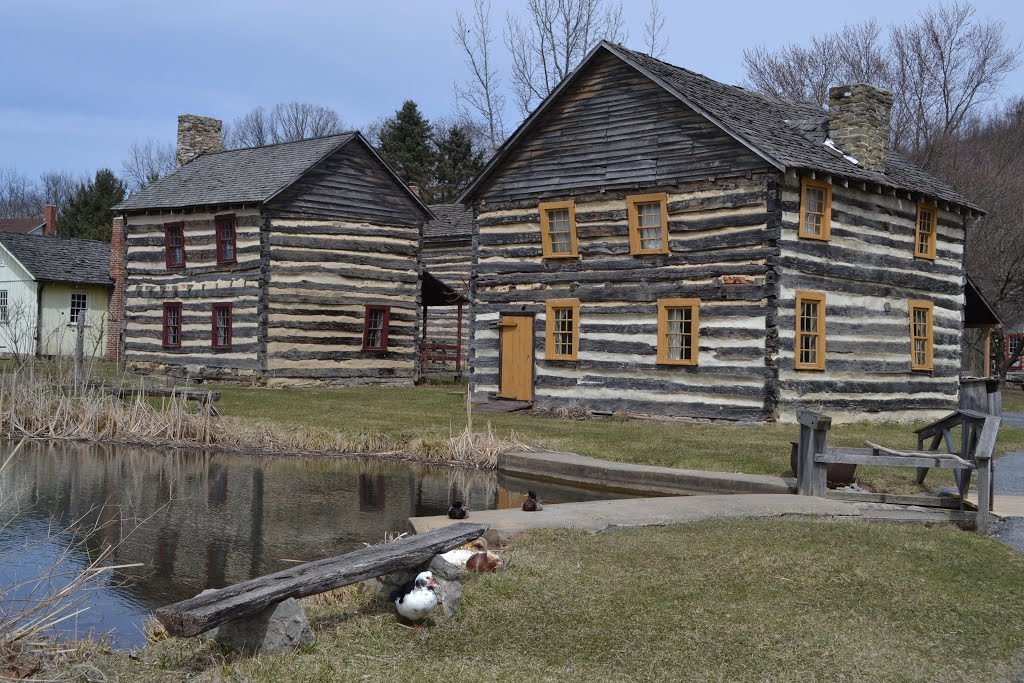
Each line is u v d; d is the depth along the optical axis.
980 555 8.14
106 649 5.84
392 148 58.09
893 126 40.81
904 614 6.46
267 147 28.17
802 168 17.09
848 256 18.70
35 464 14.73
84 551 9.39
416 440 15.85
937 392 21.05
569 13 37.88
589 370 19.72
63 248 36.03
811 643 5.82
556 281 20.33
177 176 28.95
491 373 21.42
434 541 6.40
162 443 16.94
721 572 7.20
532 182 20.80
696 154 18.34
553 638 5.81
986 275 35.41
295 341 24.94
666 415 18.55
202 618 4.77
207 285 25.80
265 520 10.86
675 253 18.58
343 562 5.82
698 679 5.27
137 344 27.55
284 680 5.11
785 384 17.41
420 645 5.70
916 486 11.59
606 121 19.70
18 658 5.53
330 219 25.61
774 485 11.41
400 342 27.05
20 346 32.06
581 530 8.49
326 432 16.62
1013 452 16.16
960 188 35.62
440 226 35.03
